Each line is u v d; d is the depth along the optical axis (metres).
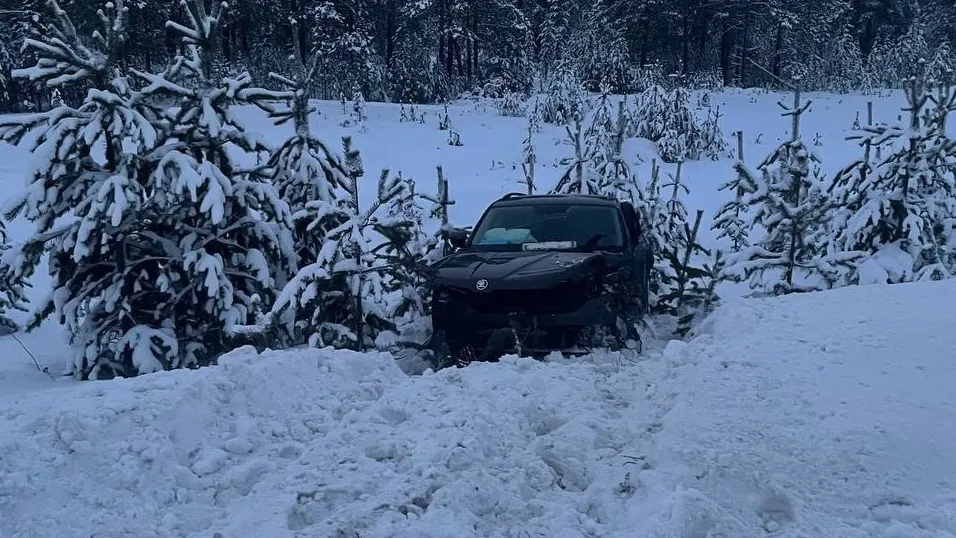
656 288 8.38
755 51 60.81
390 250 6.71
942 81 8.09
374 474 3.36
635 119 28.45
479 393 4.44
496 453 3.61
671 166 25.62
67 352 7.95
